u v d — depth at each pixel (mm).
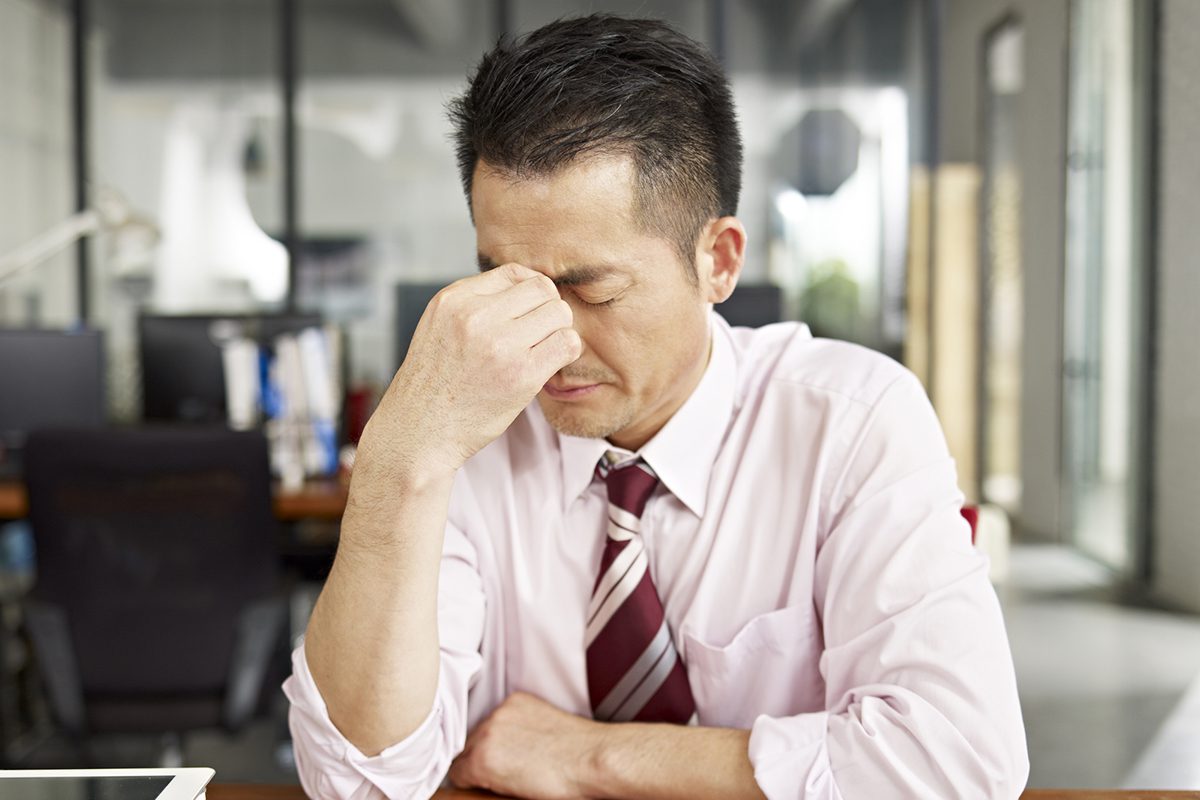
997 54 6301
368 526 815
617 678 982
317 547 2906
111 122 5680
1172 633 3893
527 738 918
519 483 1039
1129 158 4629
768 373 1049
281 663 2254
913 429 963
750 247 5738
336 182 5723
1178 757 2748
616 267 810
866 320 5758
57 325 5605
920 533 909
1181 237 4195
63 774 741
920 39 5625
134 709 2100
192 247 5719
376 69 5688
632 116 801
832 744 838
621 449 999
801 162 5695
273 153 5723
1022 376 5973
